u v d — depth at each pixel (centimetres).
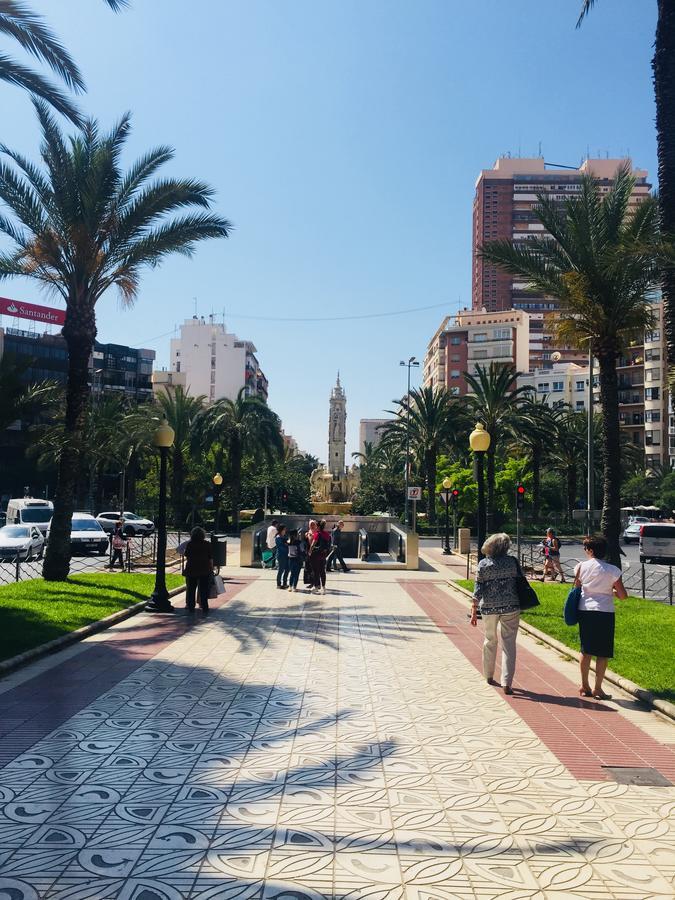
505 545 832
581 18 1337
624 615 1373
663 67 1288
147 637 1125
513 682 851
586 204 1728
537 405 4475
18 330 7756
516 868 397
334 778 529
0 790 501
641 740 637
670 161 1279
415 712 712
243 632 1177
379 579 2228
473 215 16175
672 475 7325
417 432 4906
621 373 9656
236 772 539
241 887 371
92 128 1752
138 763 557
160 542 1451
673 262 1227
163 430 1449
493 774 546
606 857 412
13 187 1686
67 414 1750
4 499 7062
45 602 1363
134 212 1761
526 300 14750
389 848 418
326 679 845
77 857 403
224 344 11200
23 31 1313
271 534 2478
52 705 723
